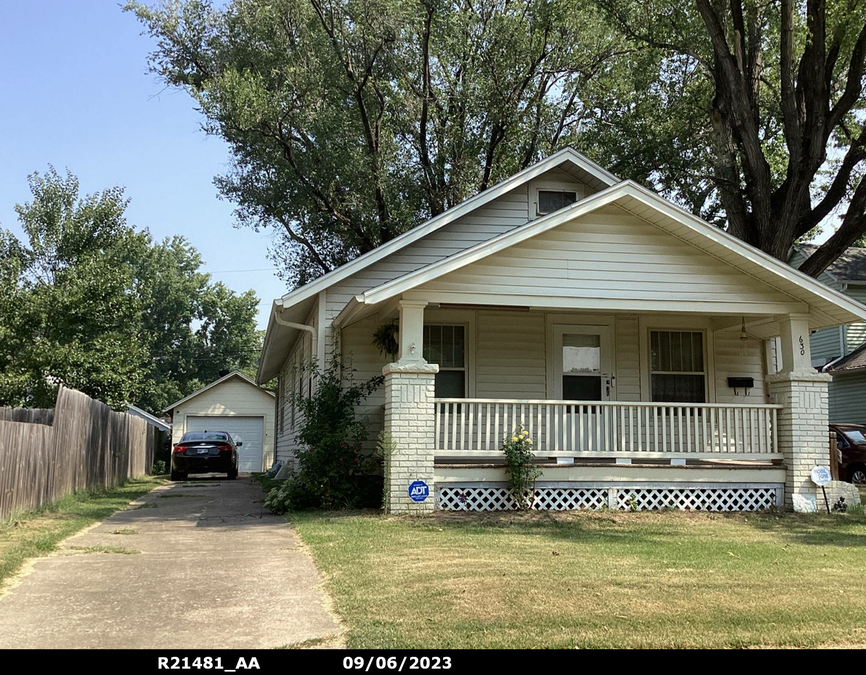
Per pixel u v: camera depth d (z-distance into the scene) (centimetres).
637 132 2095
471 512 1116
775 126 2261
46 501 1194
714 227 1148
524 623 523
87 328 2166
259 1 2372
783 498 1209
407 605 572
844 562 764
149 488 1867
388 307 1258
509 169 2780
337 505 1206
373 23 2245
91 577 686
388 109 2664
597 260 1172
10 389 1828
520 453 1133
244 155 2703
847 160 1897
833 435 1227
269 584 657
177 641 492
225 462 2392
